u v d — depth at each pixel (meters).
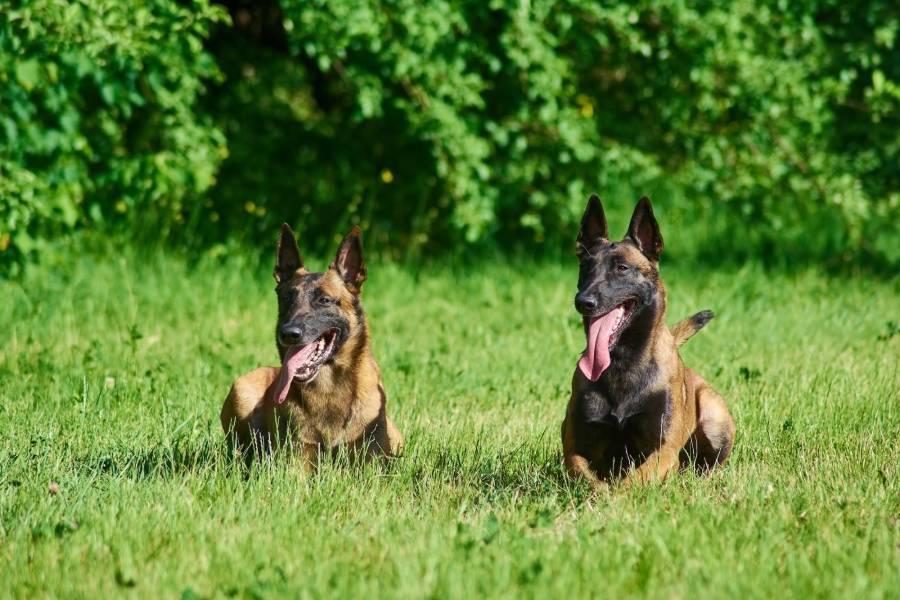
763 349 14.18
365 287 18.09
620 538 7.05
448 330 15.46
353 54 18.61
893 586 6.12
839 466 8.84
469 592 6.05
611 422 8.92
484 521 7.39
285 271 9.89
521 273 19.44
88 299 15.69
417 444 9.82
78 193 16.25
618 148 19.30
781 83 18.95
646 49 18.64
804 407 10.79
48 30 14.62
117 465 8.88
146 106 19.08
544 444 10.08
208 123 18.44
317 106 23.86
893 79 20.48
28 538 7.01
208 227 19.66
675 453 9.02
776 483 8.52
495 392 12.24
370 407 9.49
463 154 18.42
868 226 22.03
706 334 15.00
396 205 21.16
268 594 6.06
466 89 18.25
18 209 14.77
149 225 18.77
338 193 21.27
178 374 12.38
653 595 6.07
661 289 9.12
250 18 22.66
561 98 19.50
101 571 6.54
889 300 17.81
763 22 19.03
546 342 14.62
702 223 22.61
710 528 7.17
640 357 8.91
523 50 18.66
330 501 8.03
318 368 9.13
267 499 8.07
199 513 7.59
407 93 19.33
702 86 19.33
